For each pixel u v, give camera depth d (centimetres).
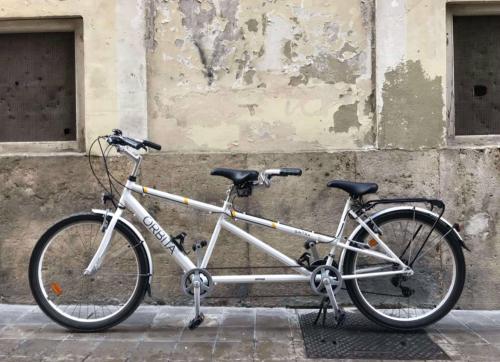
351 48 397
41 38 418
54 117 421
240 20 400
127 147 384
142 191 349
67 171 406
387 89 392
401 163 394
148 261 353
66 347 325
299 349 321
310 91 400
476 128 410
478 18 407
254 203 400
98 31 400
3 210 411
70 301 391
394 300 395
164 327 358
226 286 400
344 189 345
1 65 420
